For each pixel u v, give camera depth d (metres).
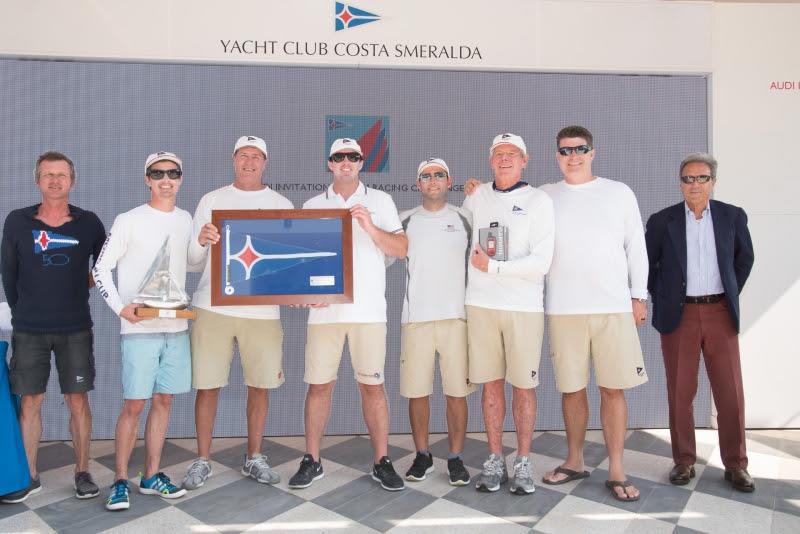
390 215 2.61
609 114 3.52
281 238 2.52
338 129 3.42
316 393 2.61
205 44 3.33
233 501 2.41
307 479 2.55
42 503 2.41
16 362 2.44
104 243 2.42
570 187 2.55
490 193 2.58
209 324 2.57
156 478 2.48
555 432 3.43
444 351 2.62
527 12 3.45
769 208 3.51
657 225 2.73
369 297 2.56
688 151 3.53
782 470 2.78
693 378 2.63
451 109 3.47
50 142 3.32
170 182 2.45
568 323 2.48
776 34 3.52
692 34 3.49
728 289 2.52
